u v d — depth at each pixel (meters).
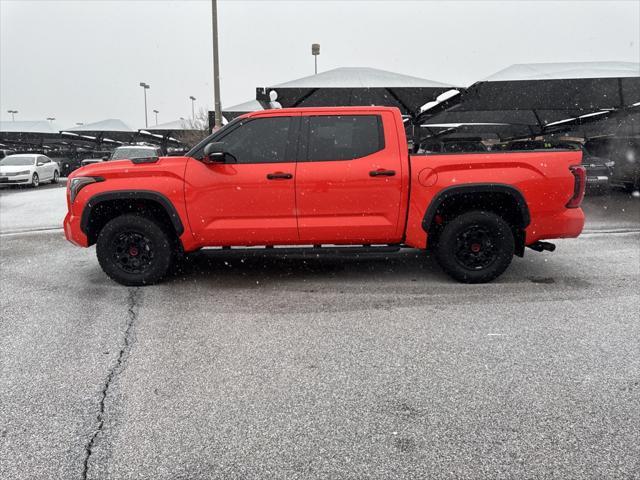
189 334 3.82
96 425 2.59
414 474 2.19
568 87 13.30
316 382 3.02
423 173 4.84
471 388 2.91
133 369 3.22
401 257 6.44
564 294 4.71
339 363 3.27
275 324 4.01
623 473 2.17
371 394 2.86
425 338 3.67
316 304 4.52
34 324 4.08
